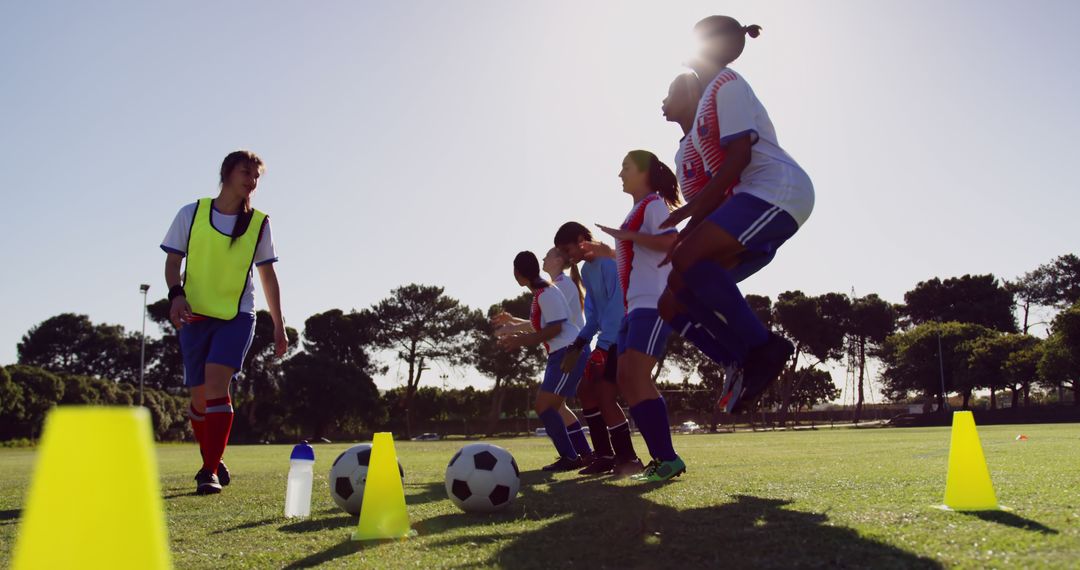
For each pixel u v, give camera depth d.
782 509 2.74
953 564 1.68
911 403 73.00
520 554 2.00
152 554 0.90
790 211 3.12
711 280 3.08
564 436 5.99
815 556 1.82
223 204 4.77
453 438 54.91
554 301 5.90
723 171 3.08
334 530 2.73
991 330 58.50
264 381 59.44
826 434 22.77
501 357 57.91
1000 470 4.39
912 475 4.30
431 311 60.44
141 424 0.93
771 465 5.73
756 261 3.44
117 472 0.89
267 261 4.98
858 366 65.94
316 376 54.22
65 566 0.85
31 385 41.31
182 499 4.03
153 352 68.50
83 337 69.94
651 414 4.25
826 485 3.75
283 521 3.04
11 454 16.88
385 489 2.50
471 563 1.91
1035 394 68.06
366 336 61.94
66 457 0.88
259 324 59.31
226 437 4.53
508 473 3.17
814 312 60.03
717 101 3.17
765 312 61.81
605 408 5.23
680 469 4.29
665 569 1.77
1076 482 3.48
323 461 8.60
